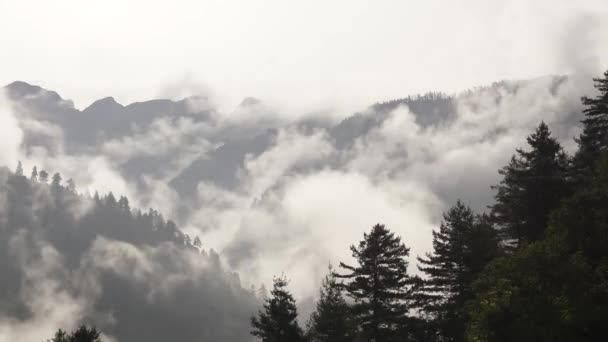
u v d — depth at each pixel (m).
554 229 24.11
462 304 33.66
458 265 35.28
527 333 19.27
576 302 19.06
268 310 34.59
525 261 21.44
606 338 19.03
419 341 35.22
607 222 23.00
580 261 20.66
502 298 20.56
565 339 19.08
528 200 35.31
